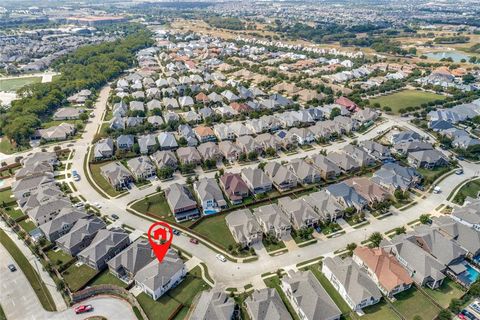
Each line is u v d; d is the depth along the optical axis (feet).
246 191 443.32
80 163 529.04
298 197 448.65
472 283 313.94
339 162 517.14
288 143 580.71
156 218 406.82
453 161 532.32
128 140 575.38
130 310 292.61
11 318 285.64
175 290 309.01
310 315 271.49
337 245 366.43
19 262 342.23
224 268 335.88
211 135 606.55
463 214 393.70
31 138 600.80
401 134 595.06
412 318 284.00
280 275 325.21
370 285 298.35
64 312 290.56
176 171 507.30
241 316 283.79
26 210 404.98
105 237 346.54
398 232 374.43
